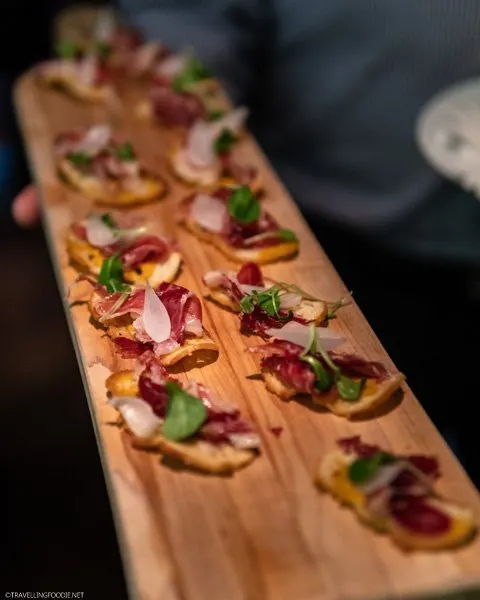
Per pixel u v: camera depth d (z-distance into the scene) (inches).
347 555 9.9
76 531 18.3
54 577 17.4
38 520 18.4
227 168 18.8
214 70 23.1
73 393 20.7
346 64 21.7
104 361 13.2
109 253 15.5
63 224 17.1
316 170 23.3
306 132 23.0
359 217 22.4
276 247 15.8
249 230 16.2
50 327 21.9
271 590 9.5
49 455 19.5
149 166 19.5
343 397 12.0
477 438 19.1
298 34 22.1
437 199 21.7
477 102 20.8
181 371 12.9
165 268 15.2
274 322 13.6
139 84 23.8
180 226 17.0
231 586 9.5
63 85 23.5
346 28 21.3
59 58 24.9
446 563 9.7
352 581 9.6
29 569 17.5
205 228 16.4
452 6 20.1
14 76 26.2
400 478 10.6
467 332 20.5
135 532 10.2
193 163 18.8
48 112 22.2
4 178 24.5
